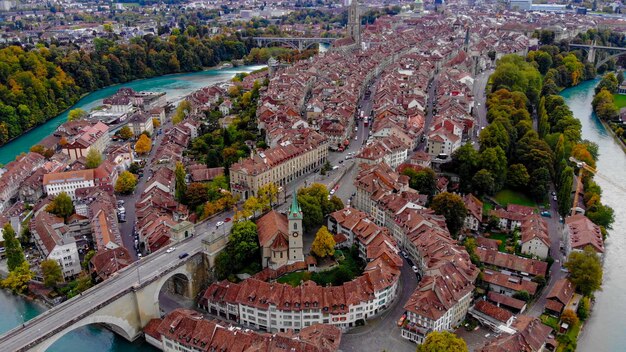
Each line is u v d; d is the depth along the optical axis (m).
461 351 186.00
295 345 188.50
